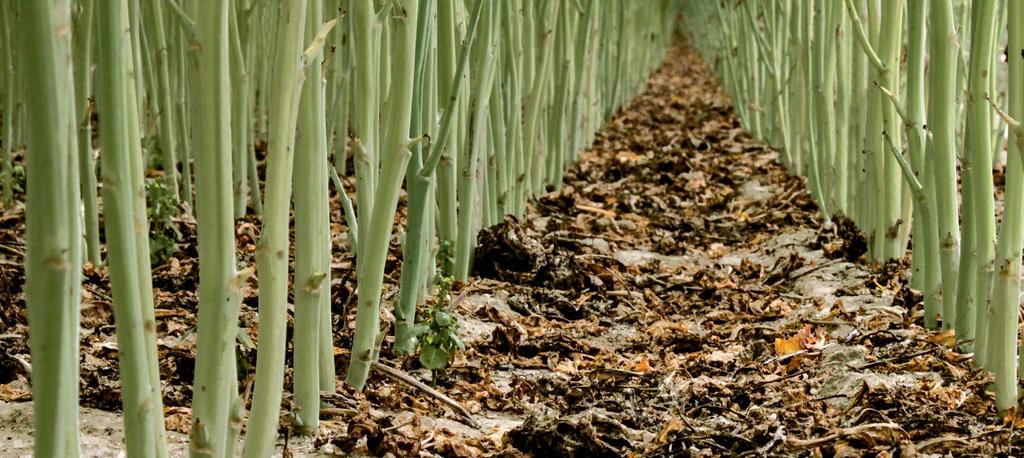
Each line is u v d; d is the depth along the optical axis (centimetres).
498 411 275
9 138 492
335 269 391
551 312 382
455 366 303
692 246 523
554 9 520
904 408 253
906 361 302
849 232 460
